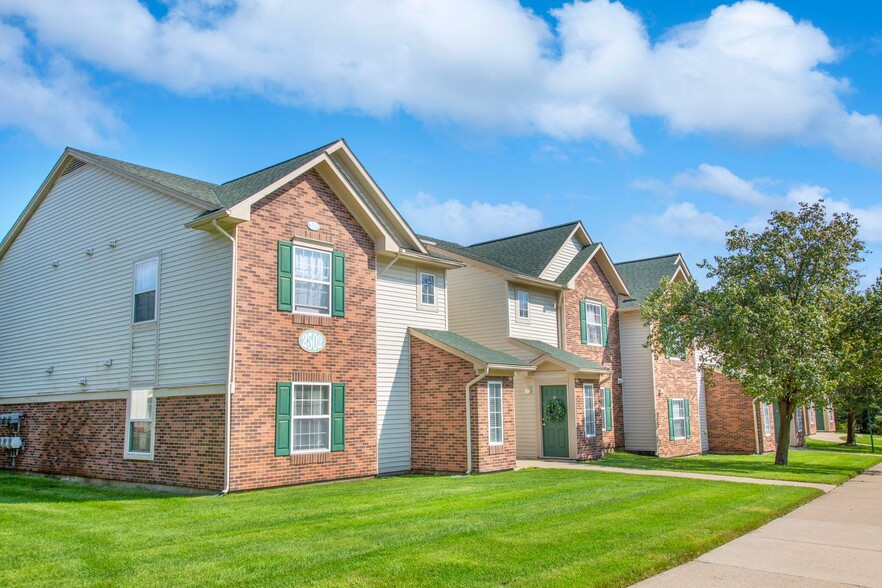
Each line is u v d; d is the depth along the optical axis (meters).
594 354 25.38
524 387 22.20
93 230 17.86
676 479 15.88
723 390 30.12
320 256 15.79
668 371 27.38
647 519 10.36
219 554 7.85
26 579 6.88
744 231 22.30
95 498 13.20
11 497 13.51
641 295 28.09
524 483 14.54
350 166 17.39
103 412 16.44
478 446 16.67
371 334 16.78
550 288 23.91
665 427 26.48
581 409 21.36
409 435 17.95
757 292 20.75
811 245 21.36
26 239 20.41
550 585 6.82
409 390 18.16
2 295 21.06
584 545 8.48
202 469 13.73
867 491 15.77
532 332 23.00
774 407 32.88
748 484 15.53
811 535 10.25
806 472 19.44
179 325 14.87
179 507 11.44
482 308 22.64
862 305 21.00
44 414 18.42
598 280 26.33
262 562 7.48
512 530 9.24
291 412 14.58
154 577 6.93
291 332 14.82
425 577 6.99
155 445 14.90
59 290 18.69
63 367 18.00
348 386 15.99
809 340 19.56
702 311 21.75
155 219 15.98
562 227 26.50
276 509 11.09
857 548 9.34
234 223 13.93
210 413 13.76
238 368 13.66
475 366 16.80
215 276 14.22
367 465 16.22
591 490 13.40
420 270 19.11
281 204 14.99
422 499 12.09
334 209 16.23
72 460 17.17
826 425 54.34
